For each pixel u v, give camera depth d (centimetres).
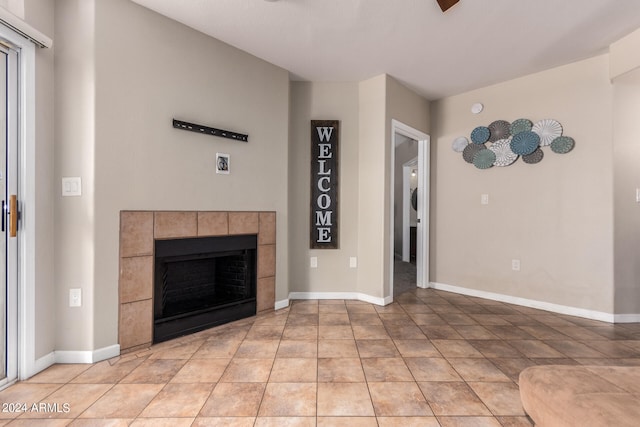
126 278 203
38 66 177
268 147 287
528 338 231
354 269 335
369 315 282
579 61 280
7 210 166
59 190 189
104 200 194
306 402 151
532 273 309
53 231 188
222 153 254
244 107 269
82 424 135
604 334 239
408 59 280
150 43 213
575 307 284
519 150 313
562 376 108
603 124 269
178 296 261
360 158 331
